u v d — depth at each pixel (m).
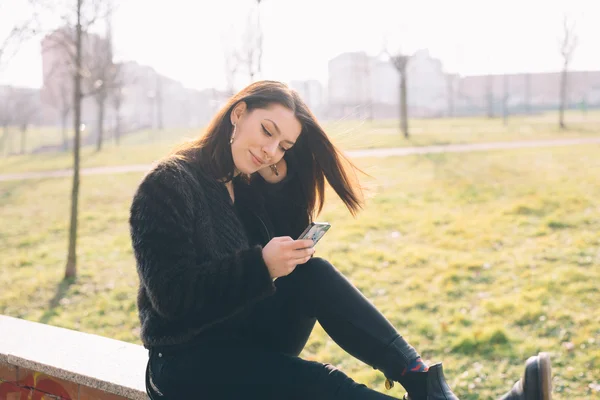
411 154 19.17
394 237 9.34
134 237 1.63
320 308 1.83
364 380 4.68
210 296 1.57
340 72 78.94
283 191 2.14
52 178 20.92
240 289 1.59
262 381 1.64
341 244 8.99
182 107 83.88
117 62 22.48
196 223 1.70
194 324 1.62
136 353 2.64
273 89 1.86
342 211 11.41
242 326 1.82
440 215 10.51
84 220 13.28
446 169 15.57
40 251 10.70
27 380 2.62
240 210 1.99
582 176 13.09
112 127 58.56
